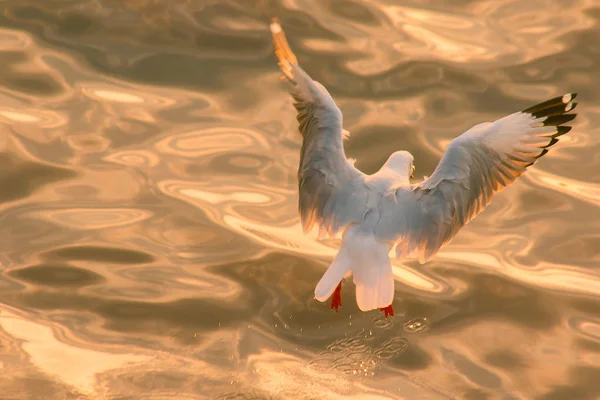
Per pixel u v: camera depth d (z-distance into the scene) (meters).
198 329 10.86
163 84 15.72
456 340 10.91
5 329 10.66
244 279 11.73
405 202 9.35
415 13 17.97
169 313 11.07
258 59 16.42
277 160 14.08
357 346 10.75
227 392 9.94
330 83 15.96
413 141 14.66
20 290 11.31
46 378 9.98
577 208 13.39
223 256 12.11
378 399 9.98
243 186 13.52
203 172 13.74
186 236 12.45
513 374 10.45
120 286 11.48
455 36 17.31
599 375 10.48
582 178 14.05
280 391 10.00
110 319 10.94
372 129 14.89
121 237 12.34
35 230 12.38
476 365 10.55
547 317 11.35
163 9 17.53
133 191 13.25
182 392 9.91
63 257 11.92
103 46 16.55
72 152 13.95
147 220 12.70
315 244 12.46
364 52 16.72
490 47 17.02
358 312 11.28
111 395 9.80
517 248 12.60
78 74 15.80
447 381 10.29
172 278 11.66
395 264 12.30
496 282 11.92
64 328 10.75
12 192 13.09
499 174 9.32
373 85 15.94
